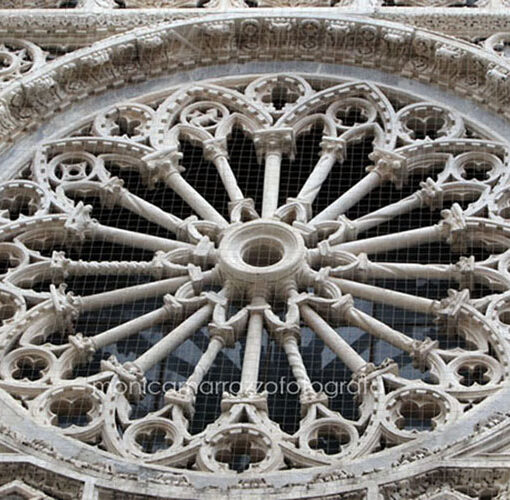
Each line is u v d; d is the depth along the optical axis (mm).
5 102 42344
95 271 39594
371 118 42656
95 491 33781
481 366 37094
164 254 39750
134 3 45250
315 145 42531
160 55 43844
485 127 42156
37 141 42312
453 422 35562
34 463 34188
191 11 44406
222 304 38625
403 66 43469
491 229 39906
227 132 42500
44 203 40969
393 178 41500
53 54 44000
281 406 36781
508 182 40938
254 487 34031
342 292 39094
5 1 45281
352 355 37438
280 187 41781
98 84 43438
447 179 41219
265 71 43750
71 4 45562
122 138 42219
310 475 34500
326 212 40656
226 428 35500
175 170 41781
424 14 44062
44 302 38688
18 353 37656
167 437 35844
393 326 38688
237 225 39969
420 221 40875
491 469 33750
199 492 33844
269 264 39719
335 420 35781
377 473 34031
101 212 41281
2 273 39812
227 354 38031
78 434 35781
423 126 42688
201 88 43312
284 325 37938
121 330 38250
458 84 43000
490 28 43844
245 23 43969
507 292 38438
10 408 36219
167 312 38656
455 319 38062
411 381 36688
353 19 43906
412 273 39250
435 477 33750
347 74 43531
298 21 43906
